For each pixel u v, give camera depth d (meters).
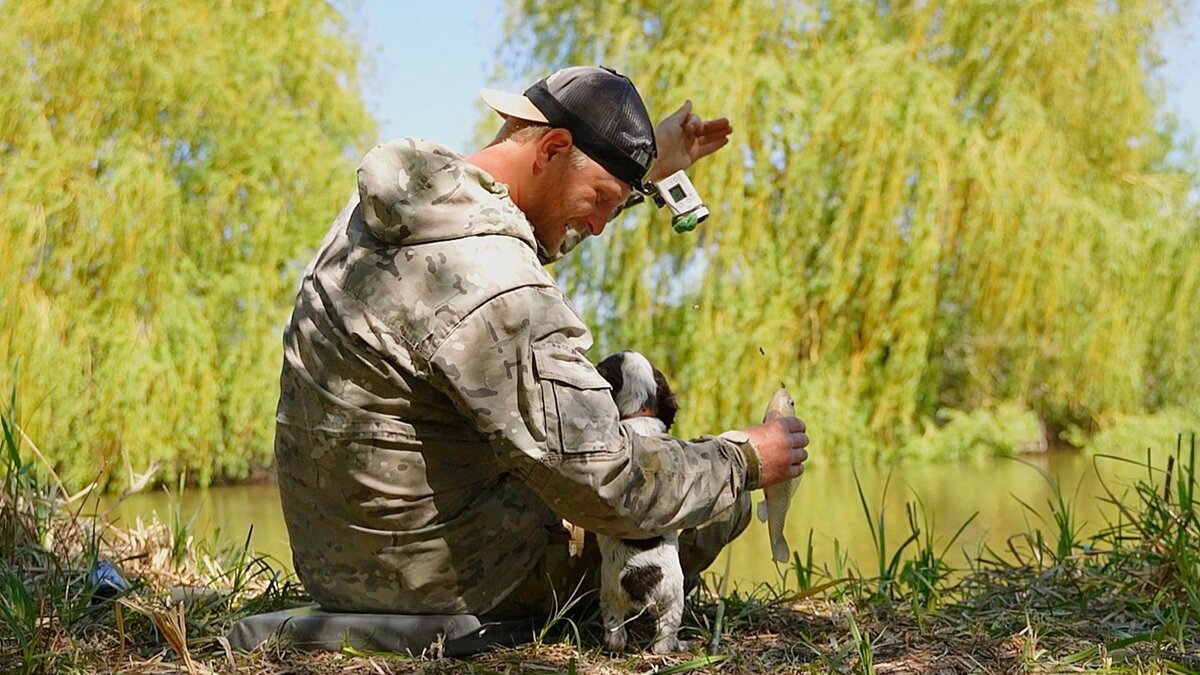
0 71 14.05
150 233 13.70
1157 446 15.41
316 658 2.76
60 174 13.64
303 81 15.64
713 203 14.42
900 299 14.74
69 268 13.59
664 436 2.76
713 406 14.44
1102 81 16.22
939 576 4.10
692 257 14.62
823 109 14.81
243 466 13.98
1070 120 16.17
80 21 14.34
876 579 3.94
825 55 15.30
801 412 14.46
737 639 3.06
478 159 2.79
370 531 2.73
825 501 10.50
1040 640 3.06
